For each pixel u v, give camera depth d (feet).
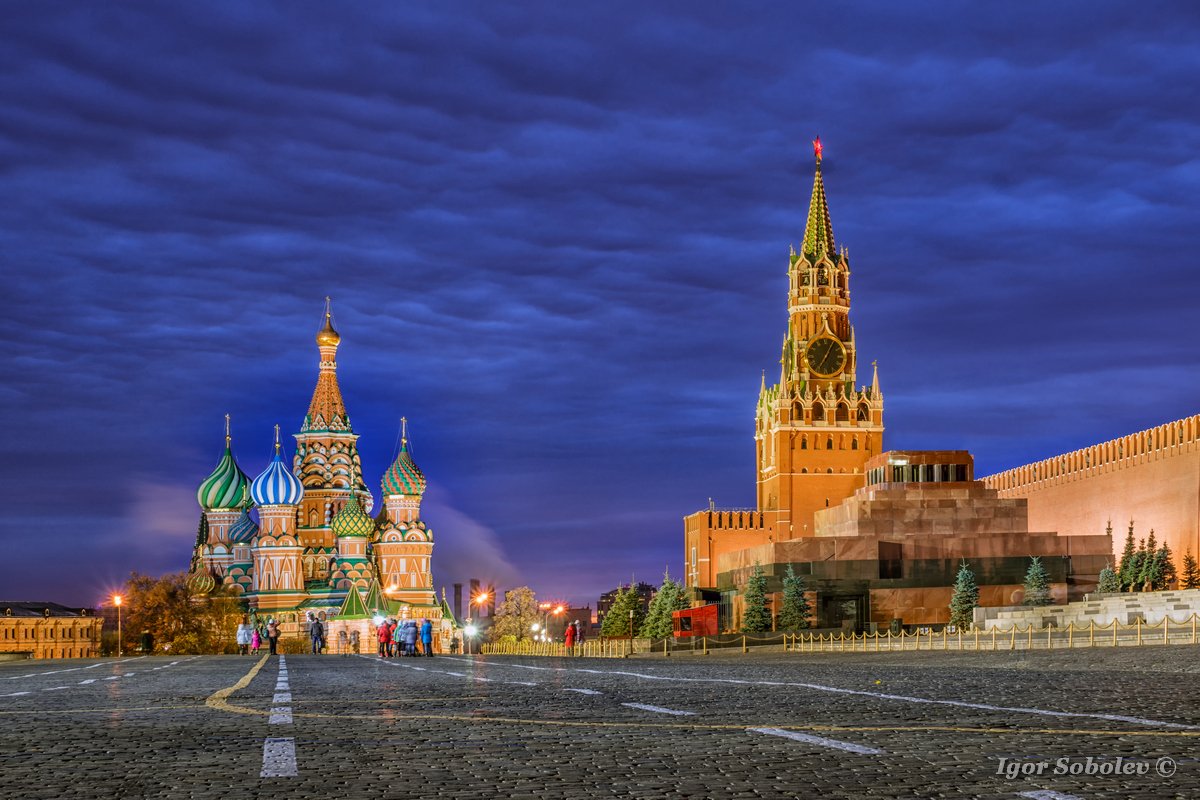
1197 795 35.32
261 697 87.40
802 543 437.17
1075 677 96.22
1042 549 433.07
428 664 195.11
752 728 54.39
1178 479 424.87
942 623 430.61
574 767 43.45
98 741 54.13
